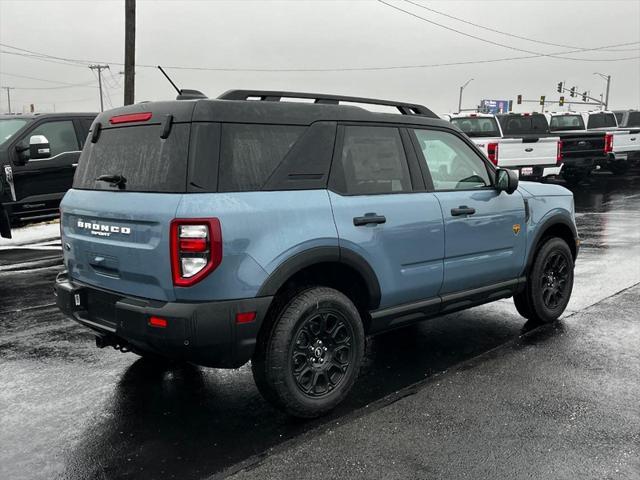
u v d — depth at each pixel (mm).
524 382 4293
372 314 4152
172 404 4051
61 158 9812
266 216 3473
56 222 12711
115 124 3928
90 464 3283
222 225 3295
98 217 3766
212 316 3311
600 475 3084
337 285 4125
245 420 3801
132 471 3201
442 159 4801
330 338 3822
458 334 5457
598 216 13367
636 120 24156
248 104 3596
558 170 16938
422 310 4484
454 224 4559
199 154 3357
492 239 4910
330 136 3920
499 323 5777
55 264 8992
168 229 3289
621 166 23844
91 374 4602
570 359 4727
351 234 3861
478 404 3941
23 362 4867
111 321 3750
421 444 3428
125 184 3658
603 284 7207
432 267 4449
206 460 3303
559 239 5633
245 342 3426
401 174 4355
